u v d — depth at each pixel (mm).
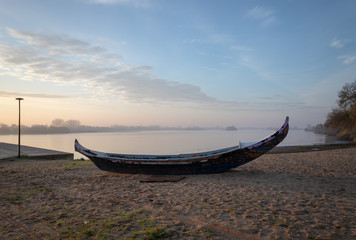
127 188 6785
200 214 4527
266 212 4582
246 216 4359
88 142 65625
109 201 5469
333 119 38781
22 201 5492
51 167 11422
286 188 6648
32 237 3529
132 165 8953
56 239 3455
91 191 6469
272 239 3426
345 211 4629
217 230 3760
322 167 10461
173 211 4723
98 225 3963
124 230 3750
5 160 14758
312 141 50094
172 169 8734
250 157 8633
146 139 85000
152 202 5367
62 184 7434
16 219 4293
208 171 8820
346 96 37188
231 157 8586
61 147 44594
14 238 3496
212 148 42688
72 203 5328
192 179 8031
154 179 7910
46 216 4438
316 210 4703
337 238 3428
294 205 5047
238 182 7496
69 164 12719
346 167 10336
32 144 55094
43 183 7598
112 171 9500
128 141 71188
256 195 5895
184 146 48406
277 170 9742
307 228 3789
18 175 9086
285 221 4098
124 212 4668
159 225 3941
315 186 6891
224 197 5730
